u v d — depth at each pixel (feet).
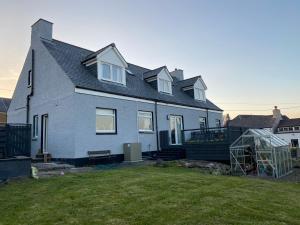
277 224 16.02
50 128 49.67
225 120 210.79
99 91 48.42
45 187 26.09
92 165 44.98
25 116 58.13
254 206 19.76
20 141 35.65
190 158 55.31
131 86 59.93
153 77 68.08
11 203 21.24
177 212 17.90
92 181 28.43
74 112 44.01
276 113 179.32
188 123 72.74
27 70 59.62
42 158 47.11
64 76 47.01
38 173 33.73
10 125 35.19
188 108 73.72
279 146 45.60
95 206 19.65
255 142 45.52
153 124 61.57
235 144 48.39
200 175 34.09
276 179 40.01
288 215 18.10
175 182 27.91
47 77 51.88
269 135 45.98
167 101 65.41
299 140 164.04
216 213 17.70
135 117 56.13
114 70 55.47
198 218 16.69
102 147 47.83
